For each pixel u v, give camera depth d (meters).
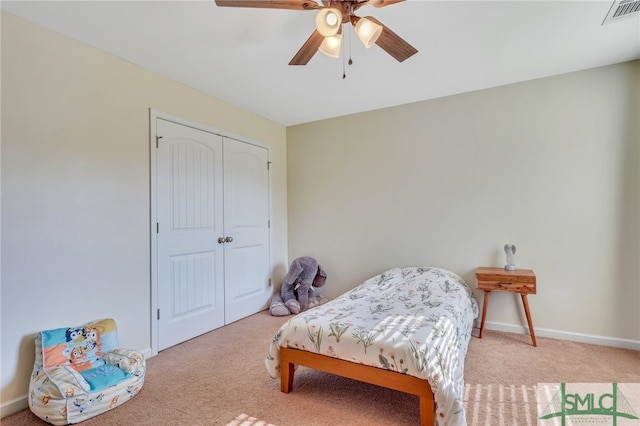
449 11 1.85
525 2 1.78
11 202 1.81
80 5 1.75
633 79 2.49
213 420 1.70
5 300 1.77
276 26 1.98
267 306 3.84
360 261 3.65
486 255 3.00
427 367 1.54
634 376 2.07
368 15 1.88
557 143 2.73
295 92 3.04
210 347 2.69
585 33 2.09
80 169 2.11
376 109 3.53
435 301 2.34
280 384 2.04
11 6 1.75
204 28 1.99
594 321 2.62
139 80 2.48
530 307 2.83
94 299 2.17
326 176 3.87
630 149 2.50
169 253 2.70
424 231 3.29
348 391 1.98
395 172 3.44
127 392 1.87
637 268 2.48
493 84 2.90
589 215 2.62
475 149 3.05
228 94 3.07
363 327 1.85
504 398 1.85
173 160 2.74
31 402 1.71
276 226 4.00
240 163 3.46
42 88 1.94
